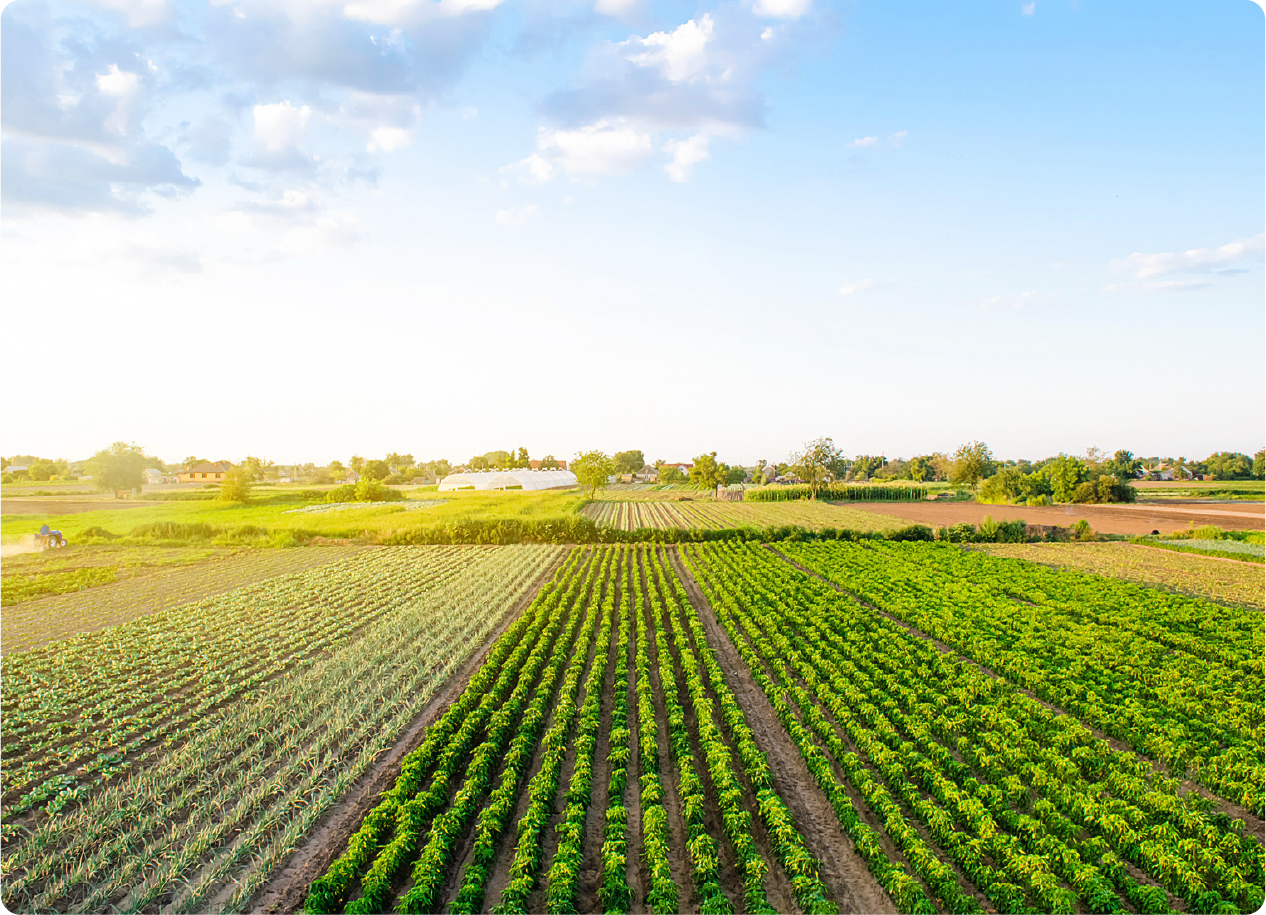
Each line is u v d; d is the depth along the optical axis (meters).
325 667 27.78
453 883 13.84
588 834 15.67
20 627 36.19
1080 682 25.19
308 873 14.31
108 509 105.00
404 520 83.00
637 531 73.69
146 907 13.09
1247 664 27.38
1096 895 12.62
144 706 24.39
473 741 20.34
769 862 14.64
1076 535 76.25
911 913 12.45
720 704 23.11
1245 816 16.52
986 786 16.64
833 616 35.97
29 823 16.27
